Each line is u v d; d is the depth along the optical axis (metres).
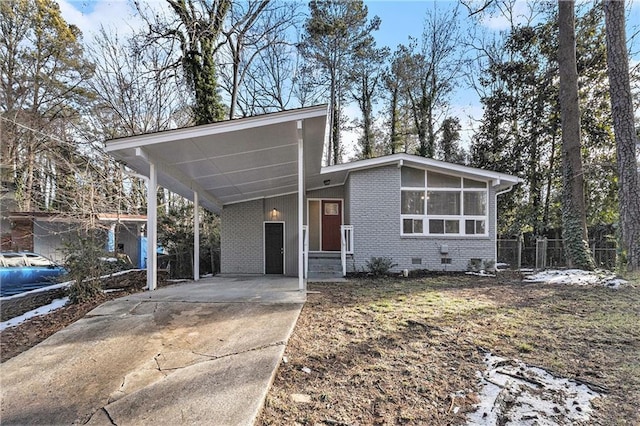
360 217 10.65
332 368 3.42
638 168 8.30
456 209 10.80
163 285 8.12
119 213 13.47
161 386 3.08
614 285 7.25
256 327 4.52
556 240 13.68
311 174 10.47
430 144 20.34
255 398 2.83
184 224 13.79
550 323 4.71
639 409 2.63
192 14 13.39
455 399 2.85
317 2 18.80
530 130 15.78
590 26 13.74
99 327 4.58
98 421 2.61
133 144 5.94
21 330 4.72
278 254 12.51
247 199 12.47
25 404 2.85
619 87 7.98
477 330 4.45
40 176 15.43
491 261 10.59
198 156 7.12
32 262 9.88
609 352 3.69
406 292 7.05
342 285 8.10
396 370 3.36
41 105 16.17
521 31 15.91
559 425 2.48
